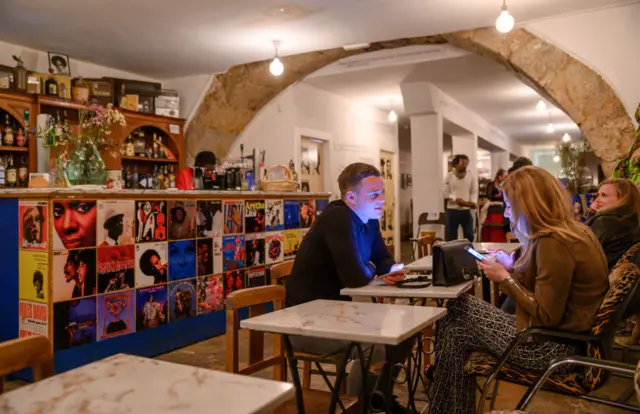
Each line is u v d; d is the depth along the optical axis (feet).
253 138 26.00
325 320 5.37
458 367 7.07
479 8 17.81
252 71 24.66
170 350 14.07
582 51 18.56
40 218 11.33
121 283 12.68
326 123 31.78
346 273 7.91
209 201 15.17
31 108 19.21
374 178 8.71
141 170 24.02
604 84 18.28
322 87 30.73
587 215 17.28
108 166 21.52
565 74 18.81
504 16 16.44
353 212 8.63
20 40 20.51
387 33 20.43
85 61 23.66
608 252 10.28
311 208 19.53
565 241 6.36
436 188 31.12
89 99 21.61
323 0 16.83
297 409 5.85
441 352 7.22
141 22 18.58
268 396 3.41
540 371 6.54
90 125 13.91
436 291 7.03
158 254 13.65
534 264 6.77
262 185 18.39
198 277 14.87
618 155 18.10
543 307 6.34
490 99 34.88
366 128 36.47
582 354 6.47
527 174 6.88
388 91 31.99
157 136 24.81
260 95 24.79
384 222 39.09
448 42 22.00
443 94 32.37
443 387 7.15
